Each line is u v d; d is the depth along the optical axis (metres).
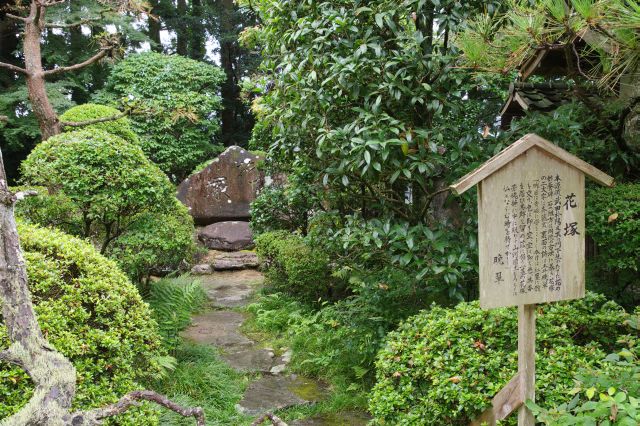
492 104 7.03
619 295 4.37
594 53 4.27
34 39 6.14
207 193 11.57
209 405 4.01
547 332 2.78
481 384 2.47
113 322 2.77
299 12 4.15
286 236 7.55
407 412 2.65
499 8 3.56
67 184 4.72
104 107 8.64
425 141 3.69
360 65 3.55
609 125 4.25
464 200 3.78
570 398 2.32
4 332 2.32
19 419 1.53
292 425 3.74
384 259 4.17
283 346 5.38
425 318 3.11
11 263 1.69
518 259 2.36
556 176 2.40
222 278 9.03
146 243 5.17
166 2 16.89
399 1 3.73
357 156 3.54
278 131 4.71
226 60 17.48
